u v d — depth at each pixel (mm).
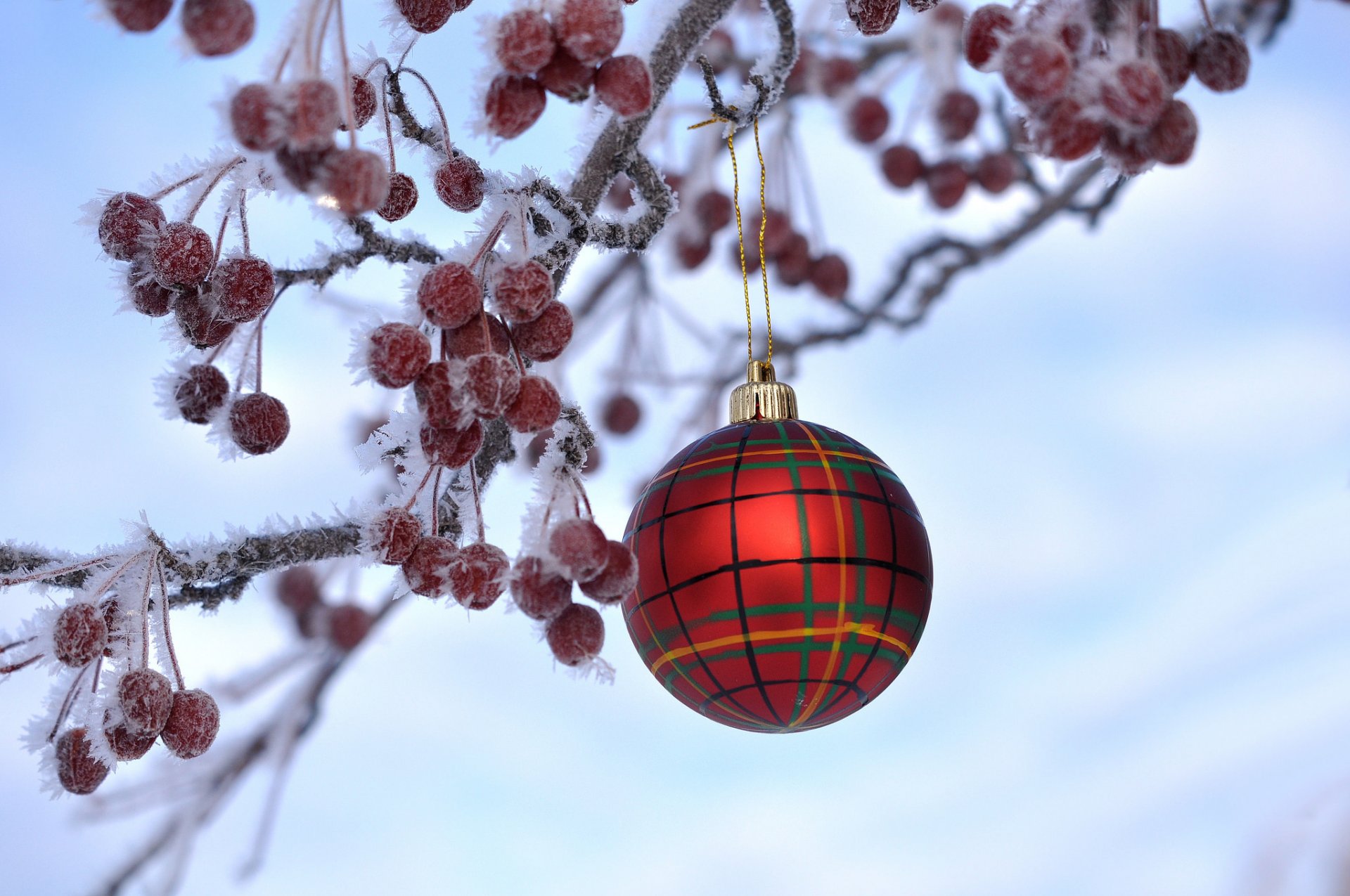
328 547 687
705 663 702
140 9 618
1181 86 660
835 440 716
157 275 663
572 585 654
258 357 686
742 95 730
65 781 659
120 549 668
